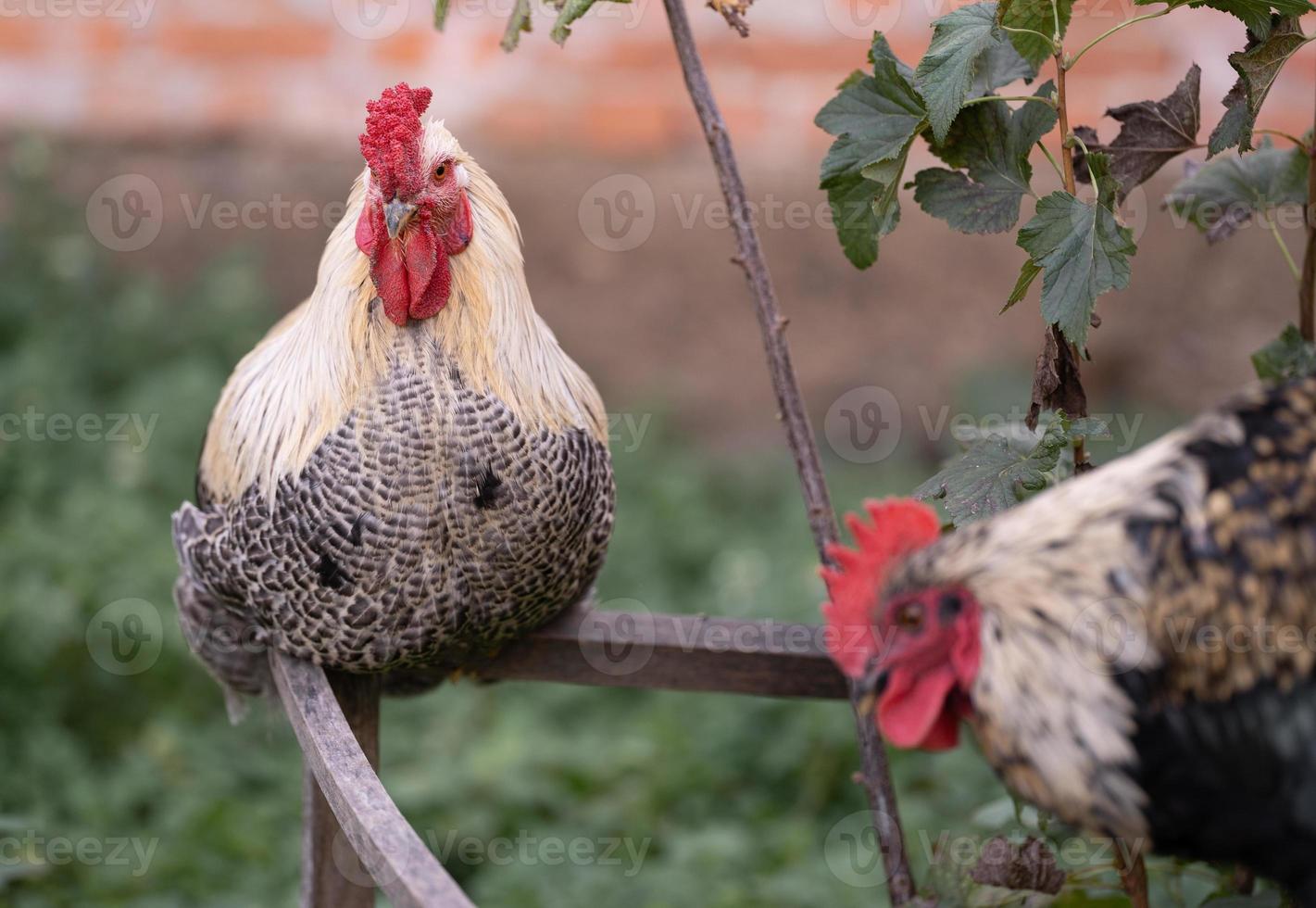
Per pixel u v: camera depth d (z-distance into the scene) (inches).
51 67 329.1
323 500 107.2
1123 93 286.5
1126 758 76.1
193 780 207.8
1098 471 80.9
